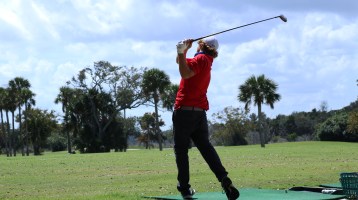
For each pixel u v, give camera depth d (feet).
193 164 70.33
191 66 23.72
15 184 47.21
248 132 299.17
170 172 57.93
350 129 233.14
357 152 102.73
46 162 88.58
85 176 54.95
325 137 246.06
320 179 40.37
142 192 33.53
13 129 277.03
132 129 304.71
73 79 244.63
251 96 212.64
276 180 40.55
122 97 244.42
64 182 48.16
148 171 60.70
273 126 361.71
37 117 304.50
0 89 270.67
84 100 245.04
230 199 24.27
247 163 70.69
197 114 24.53
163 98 249.96
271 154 100.17
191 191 25.55
